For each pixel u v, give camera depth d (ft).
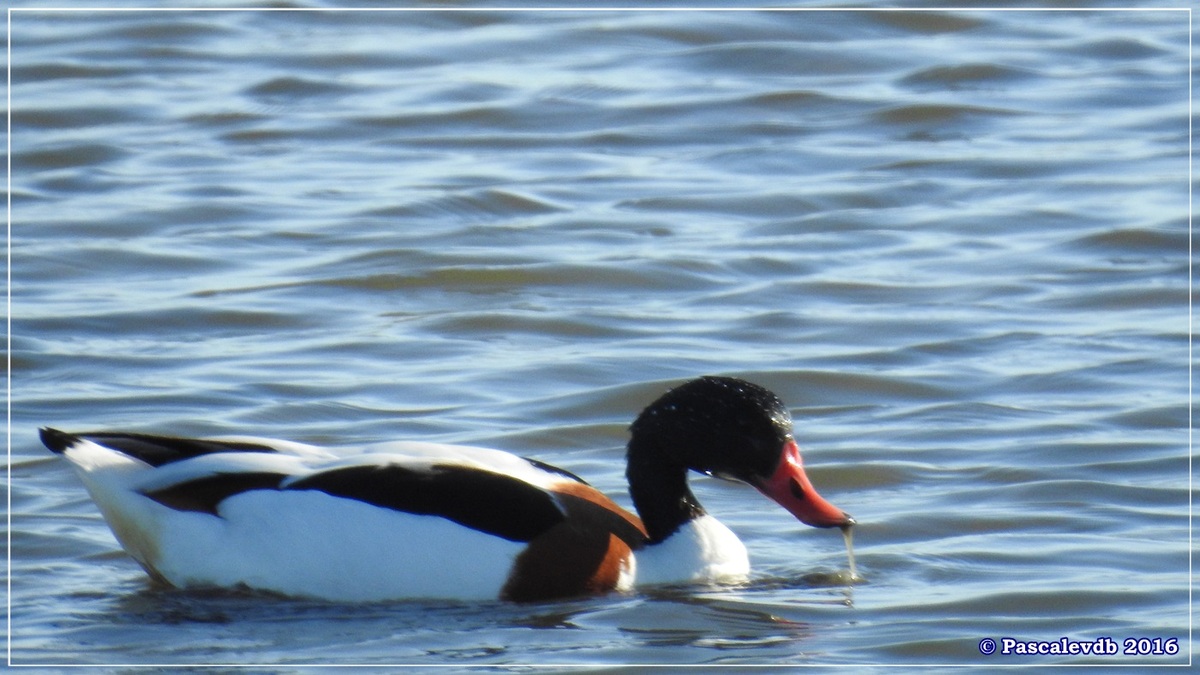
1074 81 76.84
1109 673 30.27
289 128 71.31
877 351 48.85
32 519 37.63
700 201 63.10
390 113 72.79
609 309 52.39
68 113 72.18
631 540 34.83
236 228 59.82
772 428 35.14
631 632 32.32
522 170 66.85
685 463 35.37
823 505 34.88
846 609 33.47
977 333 50.24
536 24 83.71
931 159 67.51
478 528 33.65
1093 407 44.55
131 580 34.73
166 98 74.59
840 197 63.36
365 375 46.83
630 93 75.25
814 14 84.23
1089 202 62.39
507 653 31.19
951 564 35.63
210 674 30.17
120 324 50.83
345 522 33.50
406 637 31.91
